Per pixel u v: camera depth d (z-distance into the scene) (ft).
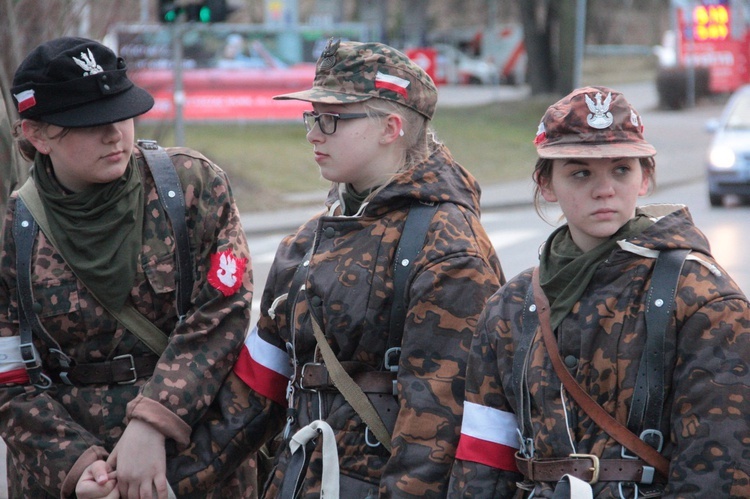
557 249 19.31
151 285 23.25
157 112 131.75
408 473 20.13
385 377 21.11
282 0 220.02
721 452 16.94
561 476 18.08
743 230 103.09
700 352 17.28
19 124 23.72
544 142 18.78
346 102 21.20
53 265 23.20
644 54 430.61
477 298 20.54
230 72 175.94
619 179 18.24
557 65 265.54
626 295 18.07
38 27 74.90
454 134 201.57
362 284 21.06
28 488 23.97
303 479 21.40
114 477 22.25
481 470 19.43
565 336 18.45
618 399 17.88
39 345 23.58
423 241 20.97
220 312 23.15
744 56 293.84
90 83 22.15
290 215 128.16
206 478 22.91
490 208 134.31
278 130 184.65
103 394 23.31
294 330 21.95
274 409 23.53
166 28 112.88
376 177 21.89
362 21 356.18
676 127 243.19
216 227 23.90
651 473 17.63
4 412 23.41
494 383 19.51
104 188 23.04
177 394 22.33
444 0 442.50
